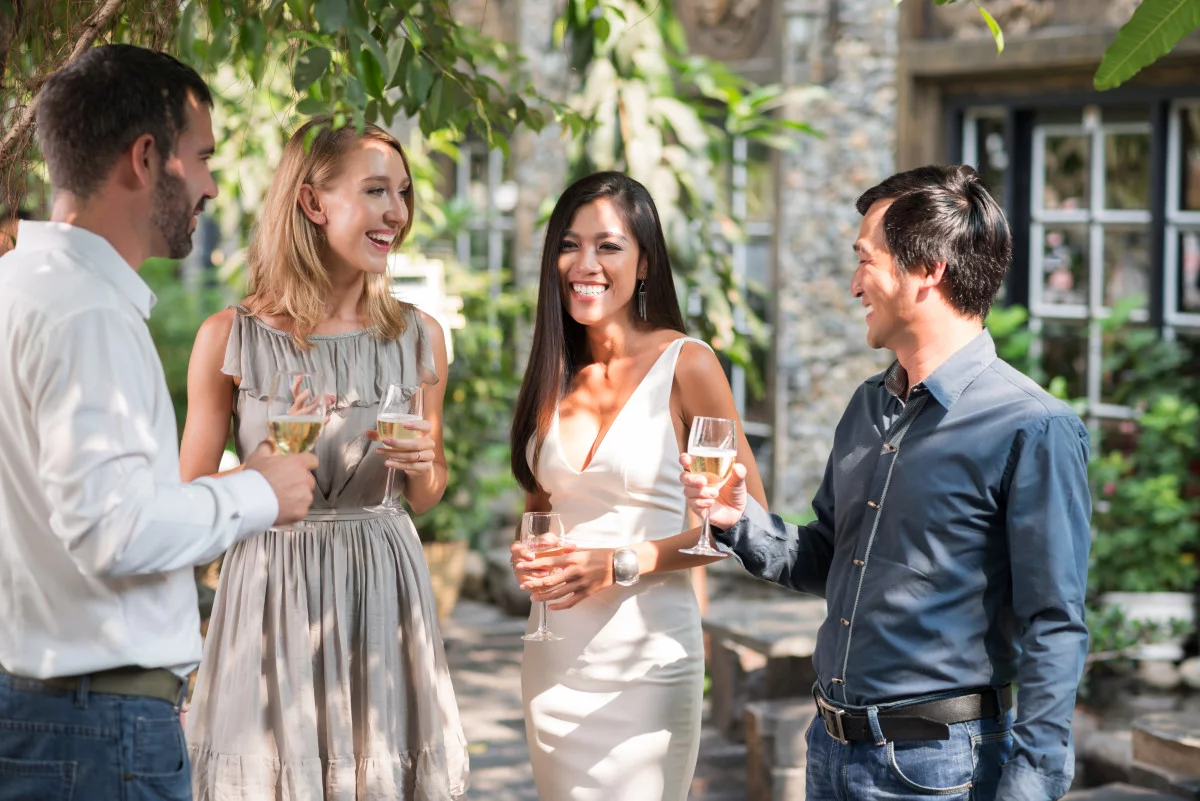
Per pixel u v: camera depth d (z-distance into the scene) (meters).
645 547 2.52
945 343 2.05
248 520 1.78
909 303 2.03
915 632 2.01
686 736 2.63
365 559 2.40
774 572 2.32
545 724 2.65
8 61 2.48
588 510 2.63
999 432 1.97
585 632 2.60
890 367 2.18
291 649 2.34
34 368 1.65
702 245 4.75
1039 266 6.26
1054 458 1.93
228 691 2.34
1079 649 1.90
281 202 2.44
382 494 2.46
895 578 2.03
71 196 1.75
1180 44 5.47
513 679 5.66
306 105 2.31
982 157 6.39
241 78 2.91
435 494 2.56
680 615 2.62
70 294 1.68
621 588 2.59
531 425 2.71
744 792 4.16
